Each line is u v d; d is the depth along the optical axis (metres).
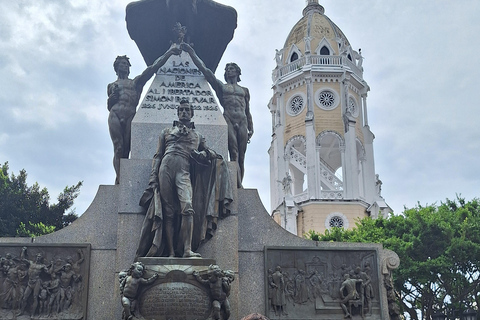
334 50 58.09
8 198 24.61
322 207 51.91
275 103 60.41
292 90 57.81
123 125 10.41
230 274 8.38
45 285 9.03
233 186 9.77
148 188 9.25
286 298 9.48
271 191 58.44
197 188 9.42
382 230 25.03
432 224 23.02
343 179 53.41
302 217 52.12
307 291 9.56
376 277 9.83
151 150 9.99
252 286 9.51
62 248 9.28
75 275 9.16
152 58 12.52
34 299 8.94
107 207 9.64
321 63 57.25
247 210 9.91
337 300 9.59
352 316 9.53
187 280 8.23
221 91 10.93
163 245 8.98
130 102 10.52
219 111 10.50
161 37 12.25
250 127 11.24
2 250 9.21
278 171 56.31
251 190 10.02
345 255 9.87
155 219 8.95
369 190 56.22
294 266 9.67
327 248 9.83
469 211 24.92
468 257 21.95
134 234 9.38
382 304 9.69
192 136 9.35
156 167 9.23
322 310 9.49
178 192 9.00
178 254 8.92
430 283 22.39
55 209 25.78
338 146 57.66
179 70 10.90
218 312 8.16
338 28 62.19
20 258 9.16
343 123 55.56
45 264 9.16
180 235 8.91
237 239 9.54
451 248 22.00
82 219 9.55
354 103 58.03
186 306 8.09
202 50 12.60
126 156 10.41
